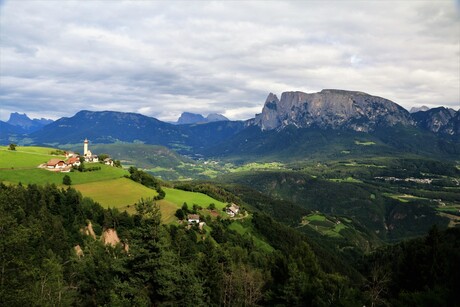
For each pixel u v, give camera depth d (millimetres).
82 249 103438
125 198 159000
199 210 182125
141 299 42125
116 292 46000
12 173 161250
